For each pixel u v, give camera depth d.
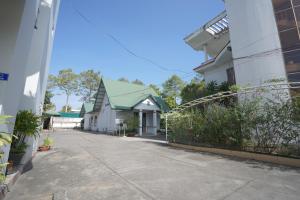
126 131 18.03
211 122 8.03
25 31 3.85
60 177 4.47
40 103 7.98
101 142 12.06
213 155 7.20
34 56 6.33
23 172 4.95
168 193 3.37
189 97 13.48
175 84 31.25
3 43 3.32
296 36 8.29
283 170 4.82
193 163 5.80
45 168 5.39
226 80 12.52
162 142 12.07
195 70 14.58
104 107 22.78
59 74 40.44
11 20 3.46
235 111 6.98
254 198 3.10
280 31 8.74
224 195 3.25
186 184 3.84
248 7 9.93
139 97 20.77
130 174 4.63
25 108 5.94
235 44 10.36
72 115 37.00
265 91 6.84
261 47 9.16
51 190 3.61
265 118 6.26
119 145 10.50
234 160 6.20
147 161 6.16
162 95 30.44
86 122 31.16
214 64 12.95
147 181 4.07
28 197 3.30
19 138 5.20
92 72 43.19
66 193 3.43
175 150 8.59
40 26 6.49
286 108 5.81
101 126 23.30
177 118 10.19
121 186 3.77
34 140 7.29
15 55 3.42
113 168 5.26
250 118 6.62
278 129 5.96
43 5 6.60
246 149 6.81
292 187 3.58
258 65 9.16
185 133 9.60
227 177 4.29
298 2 8.45
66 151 8.42
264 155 6.03
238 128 6.98
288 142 5.71
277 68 8.53
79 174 4.70
